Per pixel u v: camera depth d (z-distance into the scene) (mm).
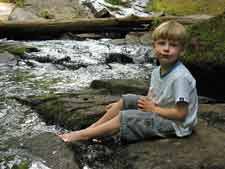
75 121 3174
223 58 3812
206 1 9438
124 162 2621
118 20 7164
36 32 6820
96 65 5395
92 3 9125
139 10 9469
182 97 2588
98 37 6965
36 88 4172
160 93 2703
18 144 2893
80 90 3982
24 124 3264
